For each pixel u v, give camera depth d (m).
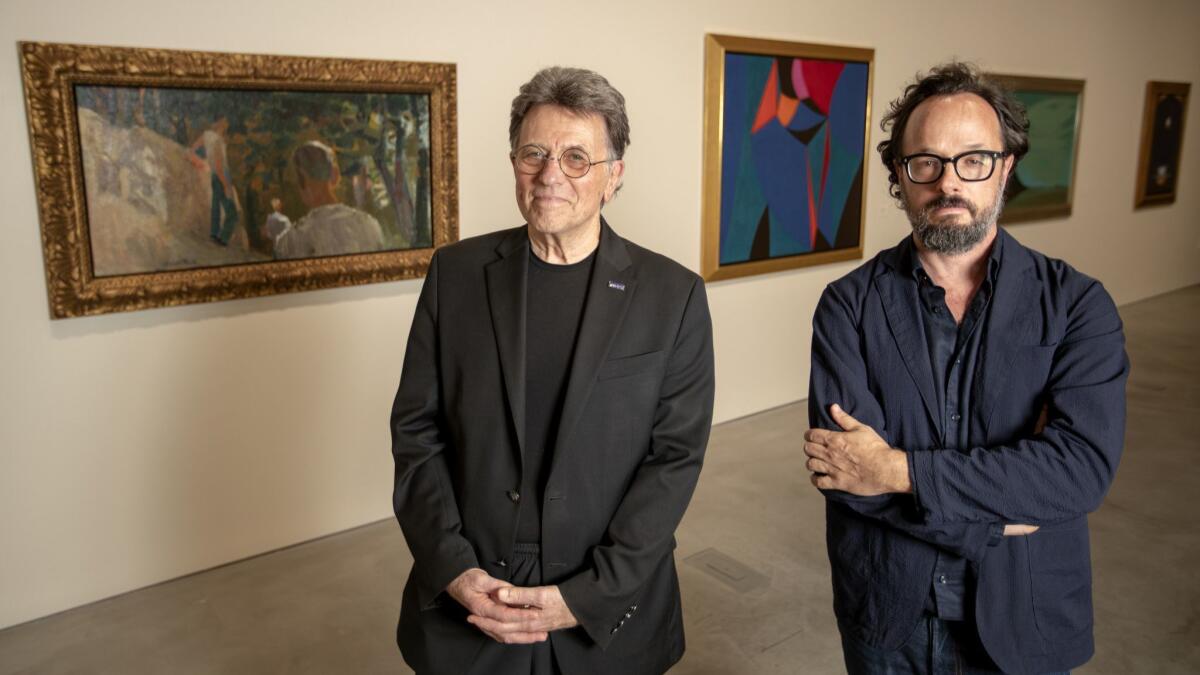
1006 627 1.52
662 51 4.32
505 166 3.82
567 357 1.59
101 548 3.06
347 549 3.48
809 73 4.93
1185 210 8.66
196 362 3.17
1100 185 7.50
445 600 1.61
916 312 1.62
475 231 3.78
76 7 2.72
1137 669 2.62
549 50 3.88
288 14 3.14
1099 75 7.17
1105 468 1.47
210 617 2.96
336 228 3.35
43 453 2.90
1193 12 8.02
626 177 4.32
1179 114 8.16
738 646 2.78
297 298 3.36
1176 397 5.46
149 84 2.86
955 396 1.59
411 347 1.70
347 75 3.25
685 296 1.63
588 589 1.48
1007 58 6.29
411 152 3.48
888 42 5.37
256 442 3.35
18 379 2.82
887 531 1.61
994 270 1.57
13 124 2.69
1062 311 1.54
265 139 3.13
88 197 2.82
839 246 5.36
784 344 5.31
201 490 3.25
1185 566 3.28
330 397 3.51
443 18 3.52
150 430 3.11
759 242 4.93
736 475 4.28
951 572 1.56
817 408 1.69
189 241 3.04
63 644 2.80
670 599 1.69
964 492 1.48
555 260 1.63
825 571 3.29
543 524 1.54
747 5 4.62
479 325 1.61
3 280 2.75
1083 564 1.56
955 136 1.49
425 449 1.64
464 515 1.61
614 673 1.59
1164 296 8.59
